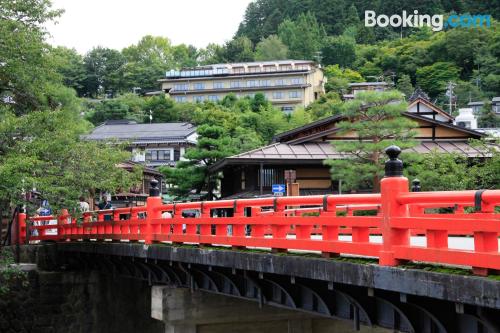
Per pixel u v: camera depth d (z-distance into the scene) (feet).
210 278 44.75
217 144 129.49
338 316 33.17
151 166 208.74
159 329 80.79
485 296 21.12
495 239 22.06
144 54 409.69
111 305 78.84
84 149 64.95
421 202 24.63
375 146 89.20
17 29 69.51
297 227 33.06
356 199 28.84
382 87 303.07
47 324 77.10
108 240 65.77
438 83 309.42
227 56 426.10
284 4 484.33
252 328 53.52
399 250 25.53
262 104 265.34
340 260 29.22
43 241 85.56
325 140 114.01
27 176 56.75
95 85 366.63
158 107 279.08
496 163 84.02
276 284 35.91
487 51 316.19
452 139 113.91
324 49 387.75
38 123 62.69
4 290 69.41
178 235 46.98
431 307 25.80
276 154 108.47
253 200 36.94
